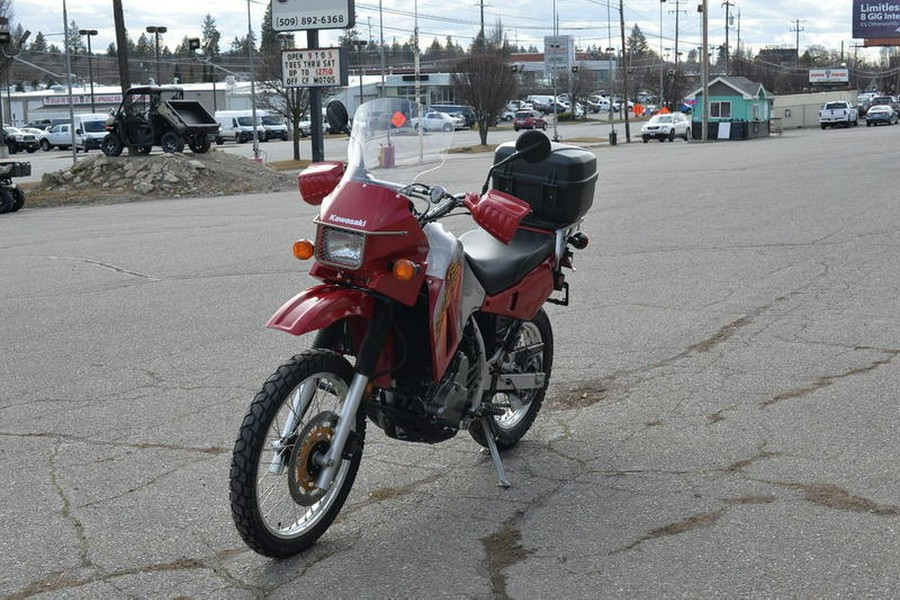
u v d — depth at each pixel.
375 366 4.53
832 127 71.81
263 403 4.19
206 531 4.77
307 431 4.40
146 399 6.97
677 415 6.27
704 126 56.41
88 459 5.80
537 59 145.38
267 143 65.25
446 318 4.65
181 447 5.96
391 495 5.15
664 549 4.40
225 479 5.44
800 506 4.80
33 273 13.08
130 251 14.92
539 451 5.73
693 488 5.09
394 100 4.71
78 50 157.25
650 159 35.81
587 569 4.24
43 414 6.71
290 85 24.16
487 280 5.02
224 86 78.38
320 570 4.33
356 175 4.53
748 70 133.88
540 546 4.49
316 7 23.84
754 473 5.26
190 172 28.72
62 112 84.44
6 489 5.36
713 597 3.96
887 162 27.84
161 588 4.21
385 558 4.43
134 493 5.26
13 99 89.19
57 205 26.25
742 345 7.89
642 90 125.06
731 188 21.31
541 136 4.75
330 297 4.34
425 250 4.56
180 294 10.98
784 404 6.40
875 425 5.93
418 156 4.73
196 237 16.50
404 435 4.88
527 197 5.67
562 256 5.73
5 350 8.63
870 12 87.19
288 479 4.37
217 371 7.64
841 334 8.12
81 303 10.70
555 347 8.00
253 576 4.30
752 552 4.33
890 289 9.82
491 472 5.43
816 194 19.19
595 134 68.56
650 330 8.47
